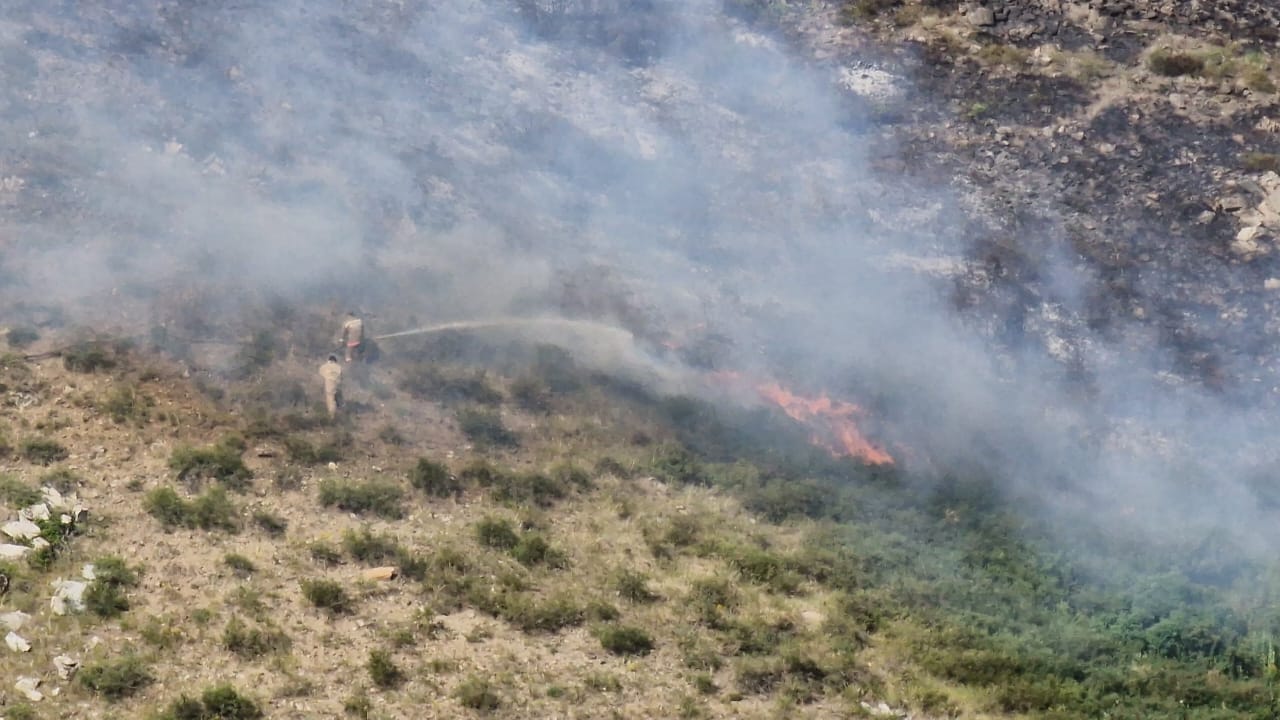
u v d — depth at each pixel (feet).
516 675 61.77
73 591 61.00
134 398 73.67
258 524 67.87
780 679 64.23
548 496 73.36
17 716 54.70
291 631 61.98
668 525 72.54
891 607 70.08
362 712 57.88
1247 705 67.77
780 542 73.51
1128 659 69.97
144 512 67.05
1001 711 64.95
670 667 63.87
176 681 58.13
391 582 65.87
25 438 69.82
